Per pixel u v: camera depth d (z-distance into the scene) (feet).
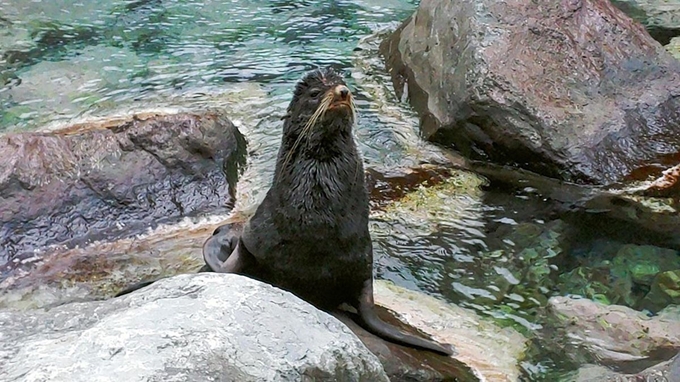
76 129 42.57
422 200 36.42
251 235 25.50
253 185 37.52
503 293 29.91
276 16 58.59
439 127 40.96
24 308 28.76
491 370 25.04
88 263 31.55
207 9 59.62
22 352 15.81
